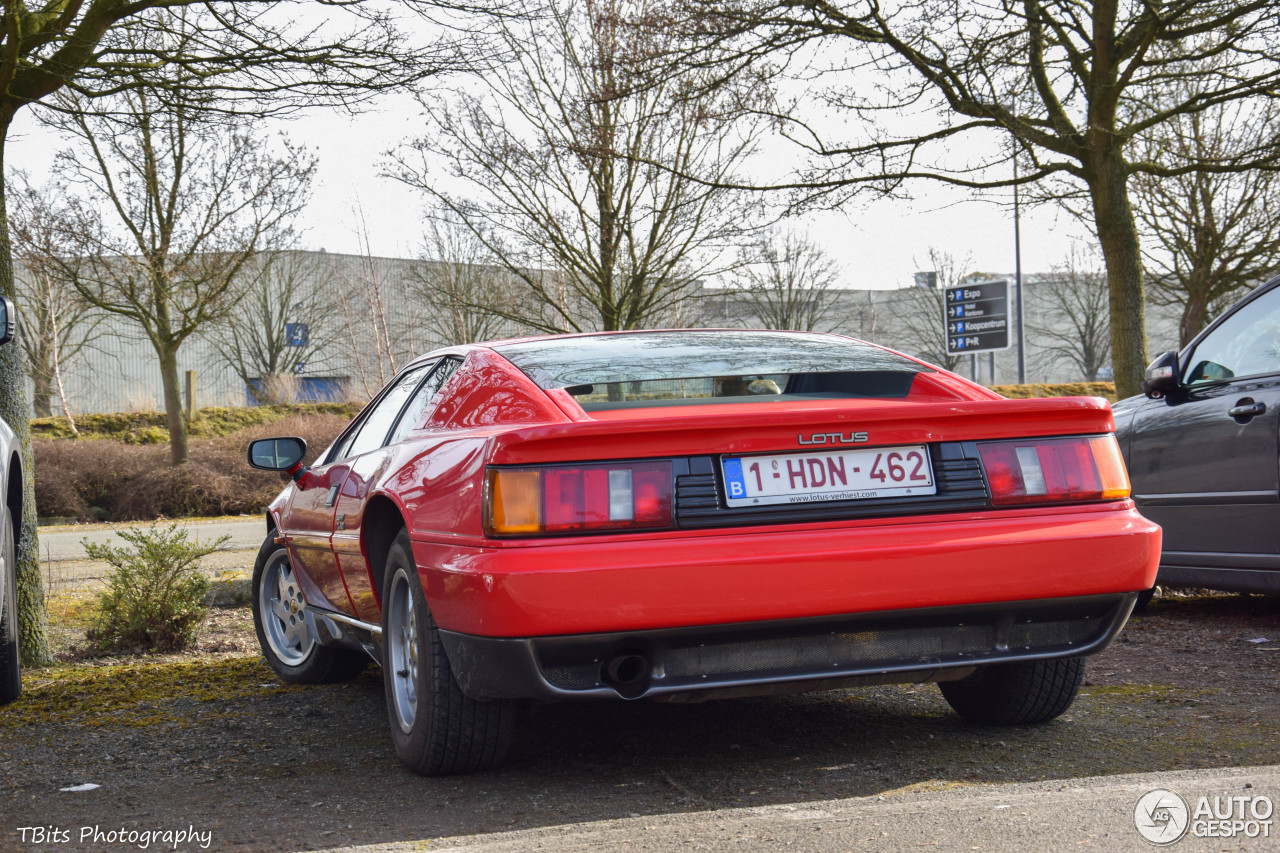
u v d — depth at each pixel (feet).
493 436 9.87
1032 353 183.42
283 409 96.43
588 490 9.56
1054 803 9.09
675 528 9.62
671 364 12.23
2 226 19.93
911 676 10.42
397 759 12.15
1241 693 13.84
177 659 20.08
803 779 10.57
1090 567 10.20
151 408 96.07
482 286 65.10
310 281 133.28
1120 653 17.06
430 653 10.69
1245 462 18.37
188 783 11.46
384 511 12.54
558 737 12.71
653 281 53.21
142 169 61.00
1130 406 21.31
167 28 20.97
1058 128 35.55
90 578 34.45
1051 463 10.46
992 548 9.97
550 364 11.98
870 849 8.18
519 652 9.37
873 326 175.32
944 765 10.89
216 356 143.95
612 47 43.96
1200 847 7.90
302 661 16.98
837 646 10.03
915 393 12.01
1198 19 33.78
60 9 20.54
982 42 35.06
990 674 12.30
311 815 10.05
